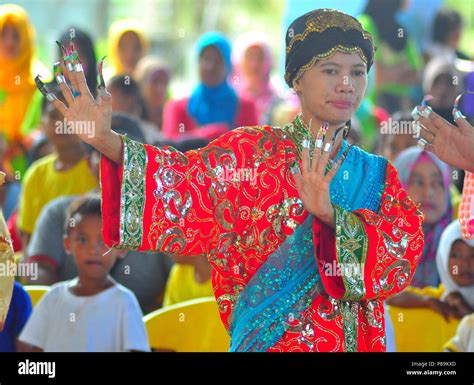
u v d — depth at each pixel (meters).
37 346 9.91
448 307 10.40
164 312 10.12
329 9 7.32
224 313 7.19
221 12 29.11
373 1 20.50
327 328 7.04
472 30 23.75
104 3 27.27
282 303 7.04
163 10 28.33
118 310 9.95
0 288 7.48
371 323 7.20
